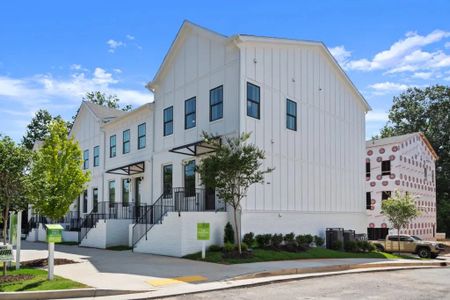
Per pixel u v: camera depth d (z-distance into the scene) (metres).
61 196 15.40
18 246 13.50
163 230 18.78
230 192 17.14
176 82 24.17
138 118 27.62
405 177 37.31
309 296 10.41
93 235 24.39
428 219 41.38
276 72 22.17
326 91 26.28
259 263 15.79
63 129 16.19
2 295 9.45
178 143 23.44
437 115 58.00
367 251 23.73
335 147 26.72
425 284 13.17
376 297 10.57
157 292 10.40
